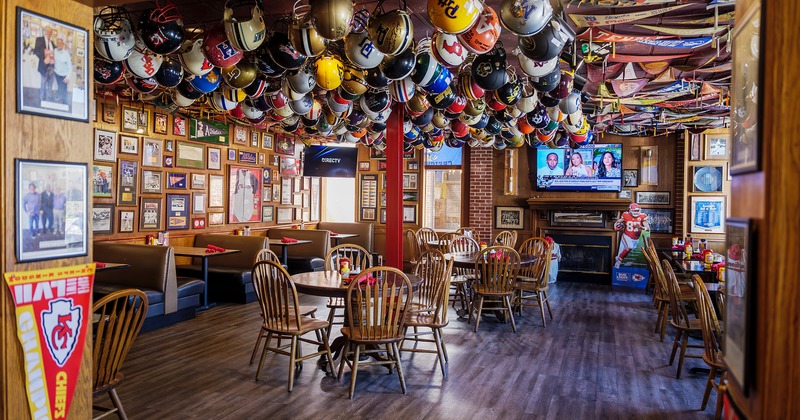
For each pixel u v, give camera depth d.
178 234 7.41
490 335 5.54
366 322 3.73
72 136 2.22
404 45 3.02
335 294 3.91
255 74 3.89
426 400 3.68
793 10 1.28
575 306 7.13
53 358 2.13
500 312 6.13
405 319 4.23
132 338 2.81
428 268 4.75
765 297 1.30
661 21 3.74
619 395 3.81
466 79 4.36
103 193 6.29
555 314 6.61
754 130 1.42
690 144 8.59
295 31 3.10
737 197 1.63
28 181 2.04
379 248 10.63
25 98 2.03
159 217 7.08
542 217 9.42
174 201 7.32
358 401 3.64
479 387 3.95
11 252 1.98
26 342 2.03
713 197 8.46
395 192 5.75
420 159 10.34
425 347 5.02
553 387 3.97
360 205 10.84
